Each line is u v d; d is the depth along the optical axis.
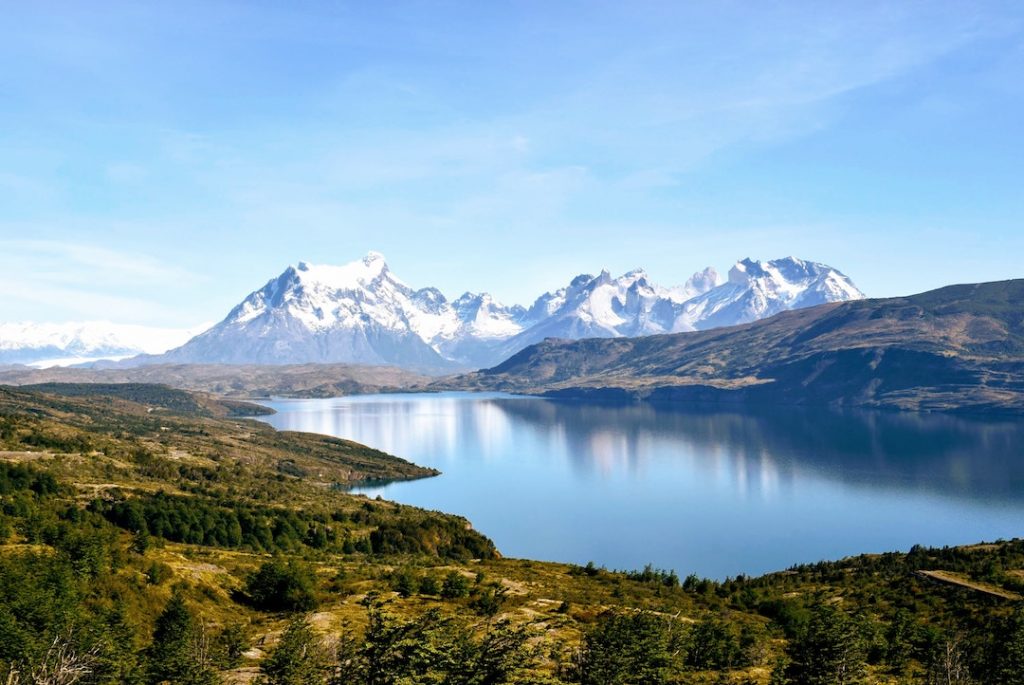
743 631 110.88
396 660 63.38
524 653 65.12
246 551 178.38
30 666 64.00
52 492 185.38
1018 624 100.69
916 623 111.81
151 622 99.00
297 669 73.19
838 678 77.81
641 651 81.62
